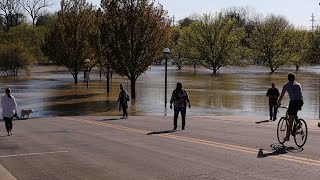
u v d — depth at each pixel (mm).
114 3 36719
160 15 37344
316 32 80938
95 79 63188
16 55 69812
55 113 27797
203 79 64438
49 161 11227
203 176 9070
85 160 11203
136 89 45938
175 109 17625
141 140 14531
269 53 92125
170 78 66688
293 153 11406
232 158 10875
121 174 9492
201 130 17172
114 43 36688
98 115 26422
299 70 99500
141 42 36562
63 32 53719
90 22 53500
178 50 98312
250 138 14438
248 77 70250
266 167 9758
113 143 14008
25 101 34969
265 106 31203
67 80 61875
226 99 36188
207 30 87062
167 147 12859
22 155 12164
